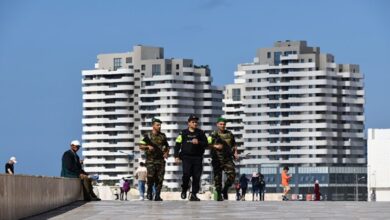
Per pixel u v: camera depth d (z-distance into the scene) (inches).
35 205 1004.6
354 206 1147.9
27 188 963.3
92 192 1398.9
